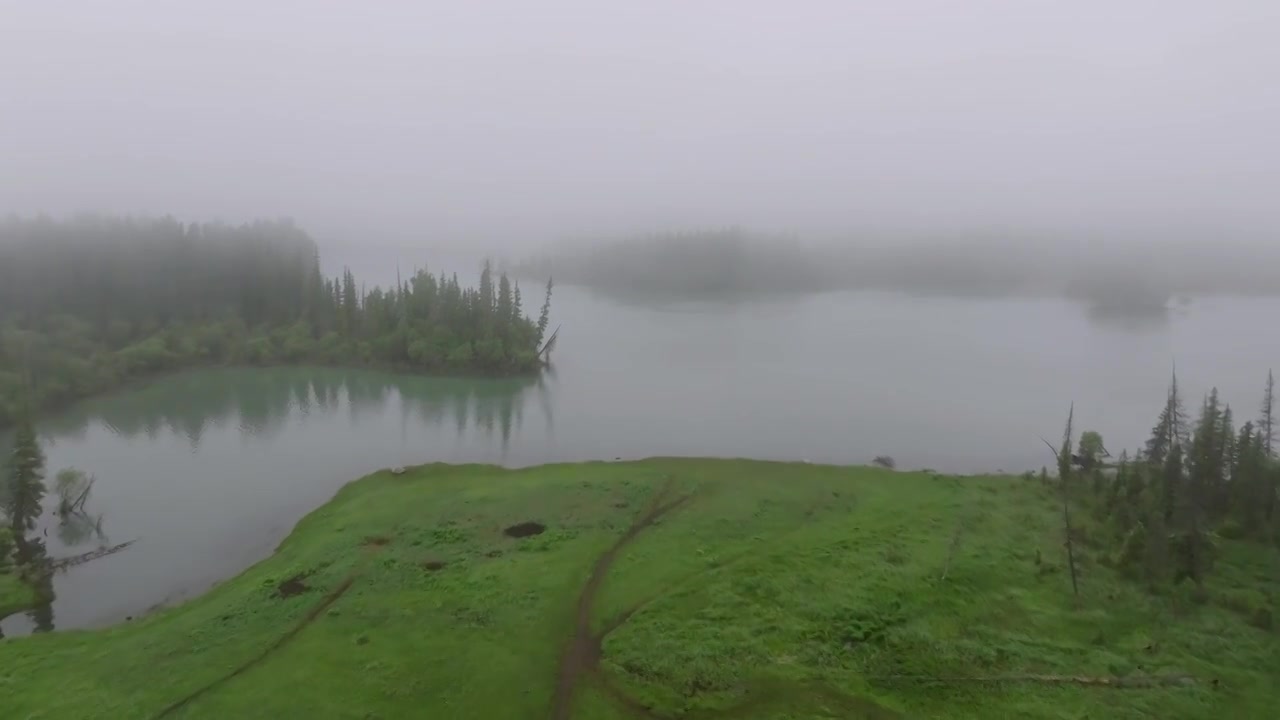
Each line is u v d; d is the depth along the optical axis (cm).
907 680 3478
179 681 3509
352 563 4666
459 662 3619
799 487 6078
